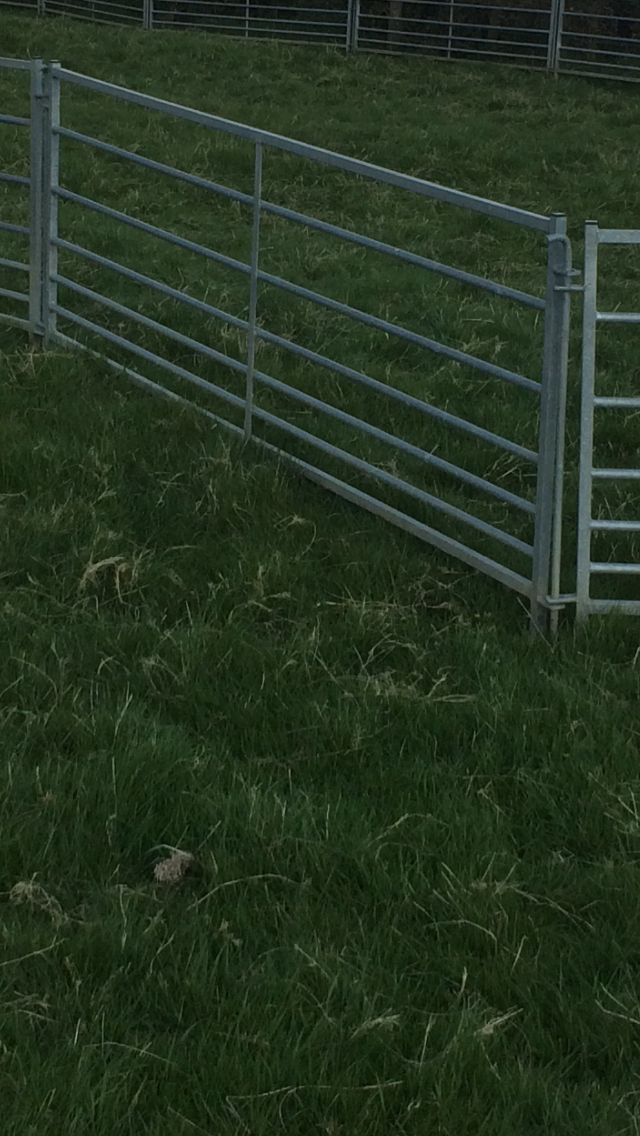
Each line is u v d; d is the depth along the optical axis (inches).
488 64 908.6
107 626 203.0
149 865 157.6
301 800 167.0
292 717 183.6
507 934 145.8
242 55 858.8
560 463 210.5
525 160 633.6
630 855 160.9
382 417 299.0
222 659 194.9
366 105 744.3
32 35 863.7
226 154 578.9
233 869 153.3
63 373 301.3
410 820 163.9
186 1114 123.1
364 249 462.9
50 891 149.8
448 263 463.5
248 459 264.2
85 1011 133.5
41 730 175.6
